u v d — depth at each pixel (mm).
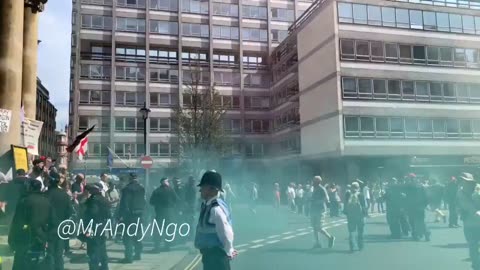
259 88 60719
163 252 11883
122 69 57438
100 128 55781
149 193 21094
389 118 38969
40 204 6305
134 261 10344
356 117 38344
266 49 62125
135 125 56875
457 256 10648
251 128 59719
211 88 45062
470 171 39938
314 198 12547
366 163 39469
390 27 40094
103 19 57531
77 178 11805
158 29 59156
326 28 40438
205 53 60688
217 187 4789
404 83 39750
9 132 13602
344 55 38844
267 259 10586
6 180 11055
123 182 15453
